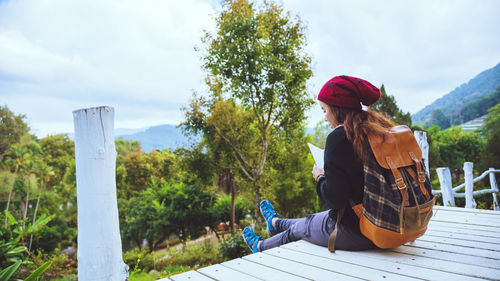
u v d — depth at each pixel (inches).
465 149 1505.9
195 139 515.8
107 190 47.3
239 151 492.7
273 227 96.6
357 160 59.8
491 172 204.4
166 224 679.7
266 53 430.9
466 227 96.3
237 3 444.8
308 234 79.9
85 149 46.1
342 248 73.0
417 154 59.9
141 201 797.2
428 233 90.2
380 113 67.4
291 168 615.2
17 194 1024.9
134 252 498.9
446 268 62.2
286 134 493.7
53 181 1254.9
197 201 693.9
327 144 62.1
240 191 645.9
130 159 1314.0
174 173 820.6
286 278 60.8
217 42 454.0
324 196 64.8
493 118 1806.1
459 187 192.5
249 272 64.7
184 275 64.2
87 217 46.2
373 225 60.3
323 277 60.4
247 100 449.1
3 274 91.7
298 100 461.1
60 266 323.9
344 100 61.6
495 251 71.8
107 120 47.4
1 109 1510.8
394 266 64.1
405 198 56.8
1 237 294.8
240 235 423.8
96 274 46.0
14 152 903.1
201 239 857.5
